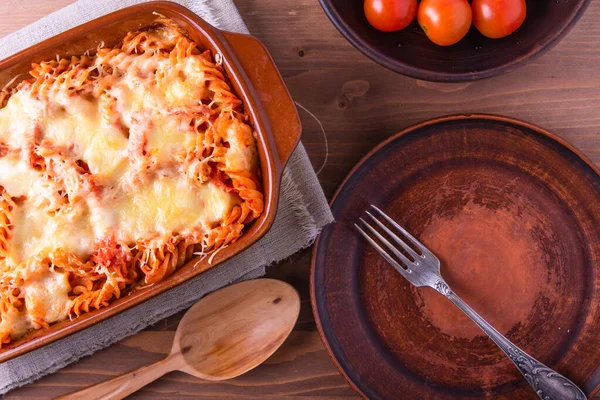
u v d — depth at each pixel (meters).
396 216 0.60
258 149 0.54
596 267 0.60
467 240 0.60
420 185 0.60
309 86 0.62
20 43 0.61
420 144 0.59
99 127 0.54
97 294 0.54
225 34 0.53
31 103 0.55
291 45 0.62
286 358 0.61
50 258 0.53
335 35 0.62
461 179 0.60
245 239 0.52
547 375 0.58
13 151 0.55
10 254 0.54
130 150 0.53
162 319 0.61
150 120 0.54
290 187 0.60
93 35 0.55
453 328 0.60
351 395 0.61
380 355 0.60
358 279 0.60
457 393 0.60
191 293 0.61
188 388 0.61
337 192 0.59
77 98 0.54
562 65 0.62
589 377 0.59
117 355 0.61
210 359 0.60
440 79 0.56
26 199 0.55
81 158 0.54
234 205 0.54
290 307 0.60
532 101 0.62
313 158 0.62
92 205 0.54
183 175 0.54
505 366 0.60
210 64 0.54
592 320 0.59
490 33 0.58
